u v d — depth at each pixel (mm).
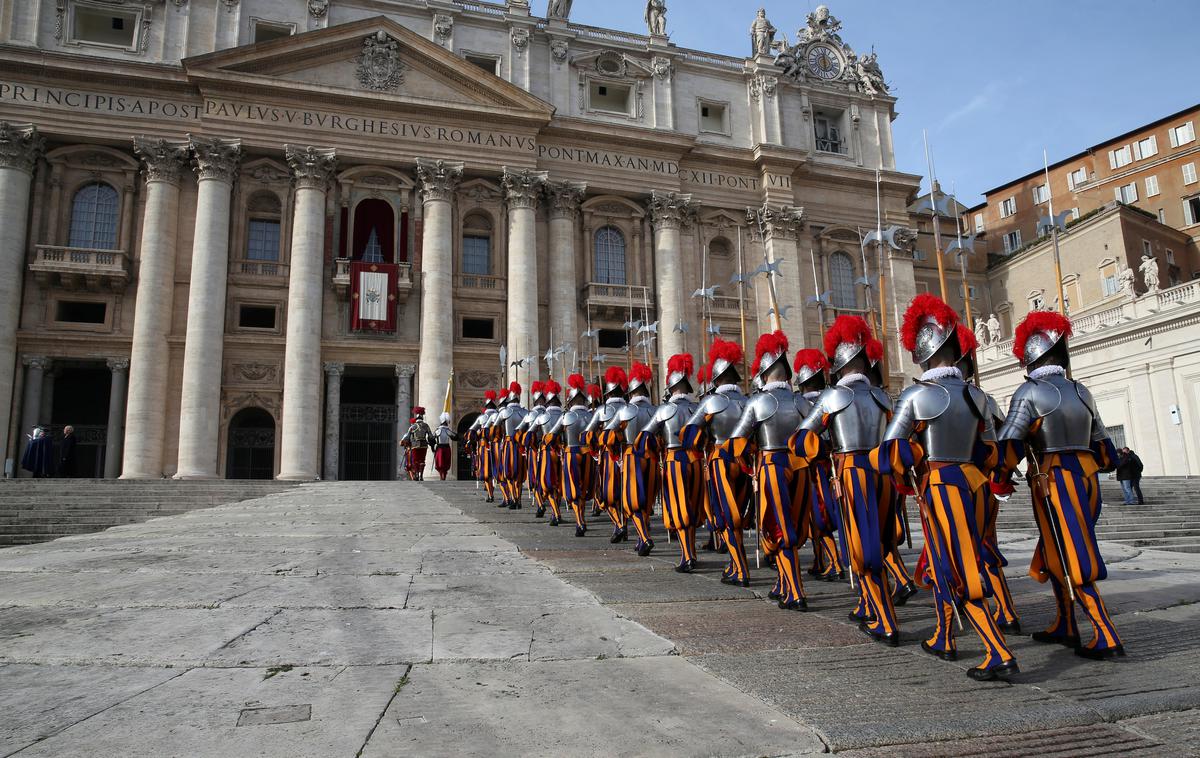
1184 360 29641
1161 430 30344
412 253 37438
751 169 44250
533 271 38188
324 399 35781
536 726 3861
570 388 13688
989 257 54844
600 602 6910
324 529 12523
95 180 34531
